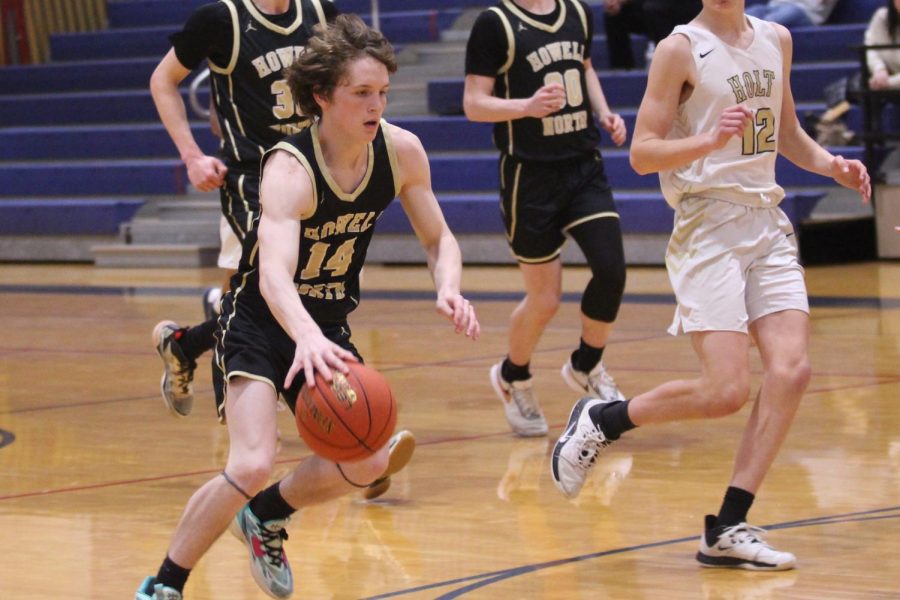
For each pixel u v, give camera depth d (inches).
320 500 205.6
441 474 298.7
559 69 331.3
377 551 239.1
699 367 419.8
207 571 231.9
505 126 332.5
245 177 296.7
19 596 217.6
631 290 618.2
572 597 208.8
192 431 355.3
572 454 251.6
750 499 224.2
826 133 707.4
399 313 573.9
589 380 340.8
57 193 887.7
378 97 194.2
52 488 294.0
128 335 538.6
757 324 228.2
